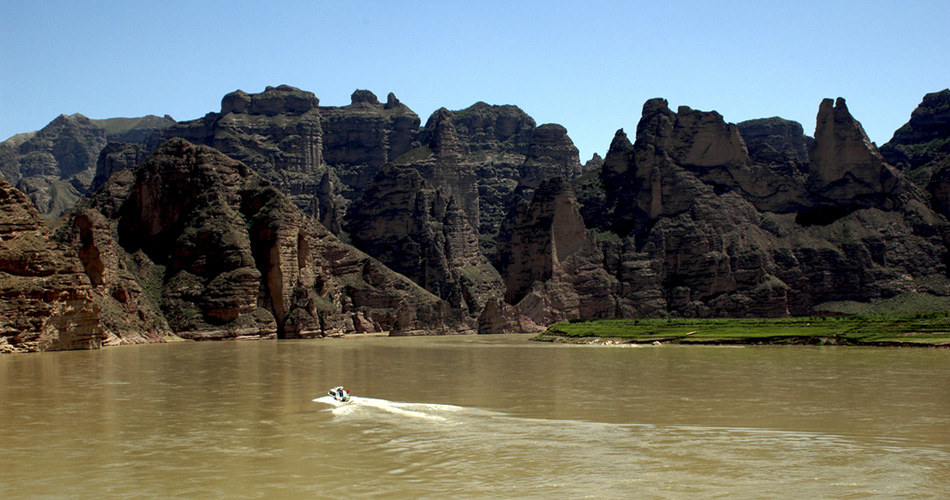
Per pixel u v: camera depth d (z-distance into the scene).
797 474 43.00
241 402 66.31
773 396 68.56
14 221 130.00
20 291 126.00
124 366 99.94
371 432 53.69
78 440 51.25
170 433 53.41
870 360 98.25
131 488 40.88
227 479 42.34
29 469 44.38
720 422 56.72
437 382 80.31
